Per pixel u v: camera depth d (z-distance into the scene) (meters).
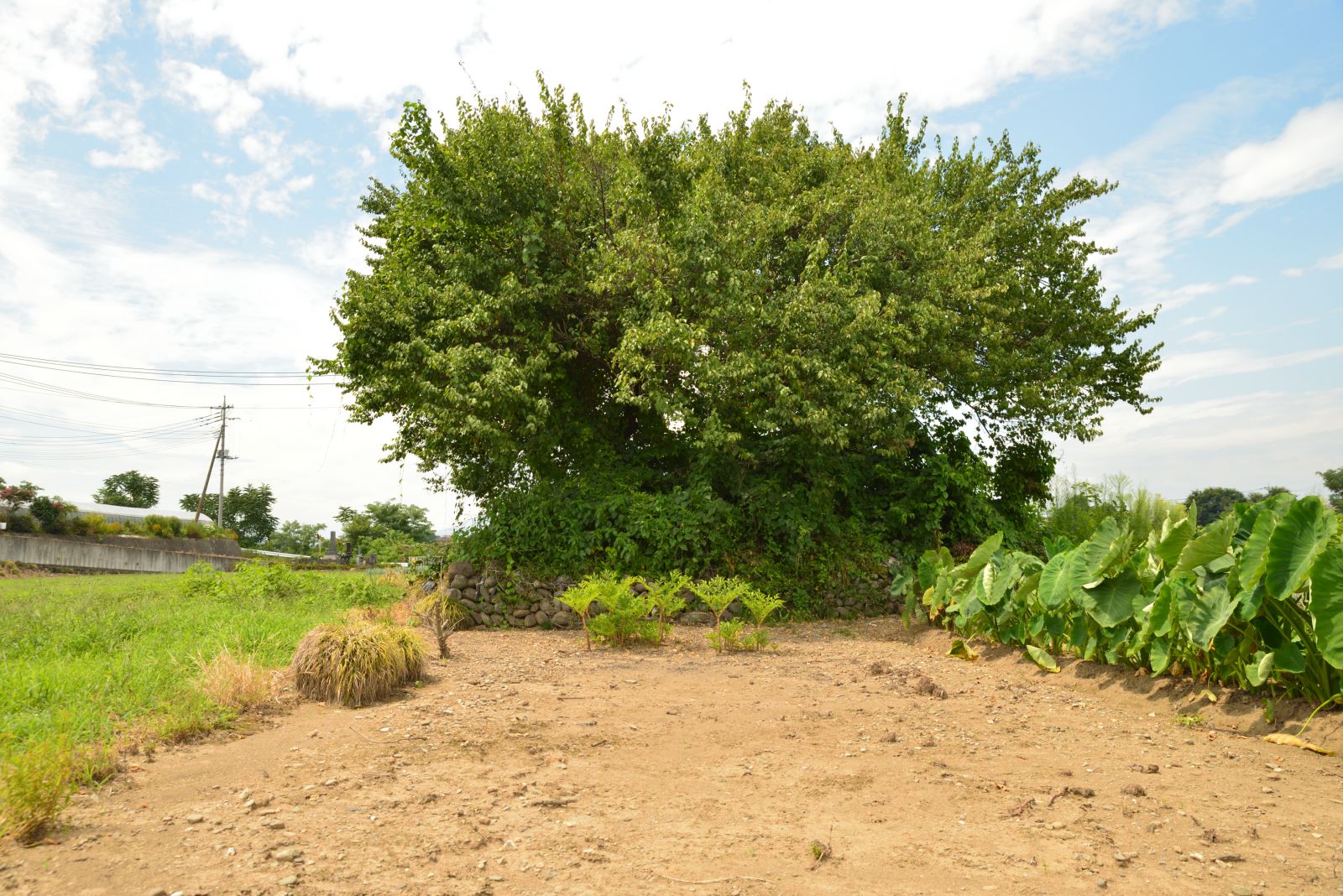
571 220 15.38
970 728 5.93
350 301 14.23
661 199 15.69
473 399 12.67
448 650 9.21
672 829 3.85
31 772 3.78
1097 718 6.27
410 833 3.77
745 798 4.32
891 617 13.41
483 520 13.77
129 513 55.19
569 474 15.62
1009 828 3.86
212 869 3.33
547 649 10.12
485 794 4.37
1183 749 5.34
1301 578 5.25
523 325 14.31
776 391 13.38
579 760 5.05
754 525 14.40
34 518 36.28
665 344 13.13
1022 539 17.39
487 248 15.04
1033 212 19.48
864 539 14.83
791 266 16.03
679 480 15.78
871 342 13.64
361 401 15.03
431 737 5.55
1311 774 4.75
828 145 18.64
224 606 11.79
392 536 29.56
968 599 9.31
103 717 5.57
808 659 9.34
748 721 6.10
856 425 13.85
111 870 3.31
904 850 3.58
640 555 13.50
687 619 12.56
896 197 16.45
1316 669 5.58
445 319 13.85
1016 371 17.88
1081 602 7.25
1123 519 19.03
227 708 6.05
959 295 15.28
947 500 15.32
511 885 3.21
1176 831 3.84
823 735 5.71
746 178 16.56
